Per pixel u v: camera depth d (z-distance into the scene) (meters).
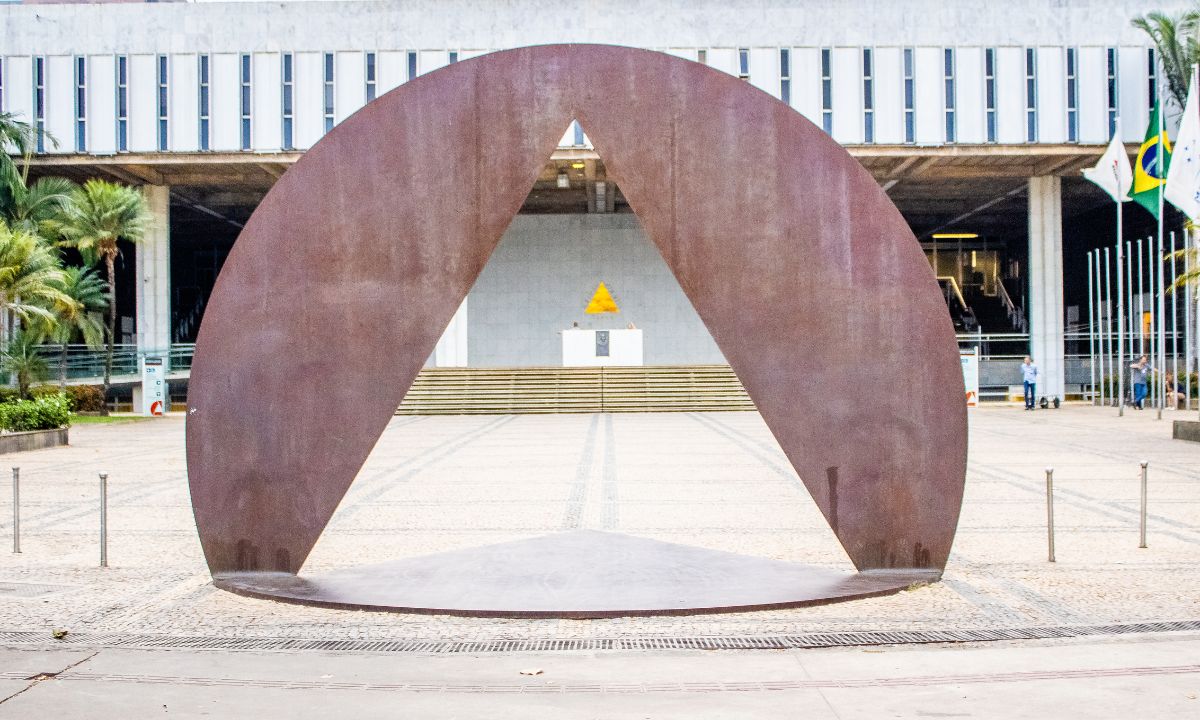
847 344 6.92
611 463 15.72
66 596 6.80
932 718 4.34
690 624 5.93
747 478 13.55
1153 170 26.55
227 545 7.05
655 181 6.94
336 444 6.98
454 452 18.06
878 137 34.09
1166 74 32.94
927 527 6.94
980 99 34.06
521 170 6.94
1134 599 6.52
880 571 6.96
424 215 6.97
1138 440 19.42
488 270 42.03
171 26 34.69
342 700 4.64
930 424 6.92
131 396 38.59
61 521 10.23
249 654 5.41
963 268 54.00
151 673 5.07
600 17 34.62
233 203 41.59
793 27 34.34
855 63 34.28
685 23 34.53
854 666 5.12
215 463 7.05
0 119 31.69
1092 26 34.03
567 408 31.67
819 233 6.92
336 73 34.84
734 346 6.92
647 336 41.72
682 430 23.34
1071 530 9.25
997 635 5.69
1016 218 47.91
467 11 34.84
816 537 8.93
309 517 7.00
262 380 7.03
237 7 34.72
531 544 8.22
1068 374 39.50
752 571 7.13
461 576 7.03
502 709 4.50
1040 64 34.09
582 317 41.81
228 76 34.66
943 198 42.31
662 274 41.84
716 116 6.95
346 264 6.99
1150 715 4.36
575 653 5.38
